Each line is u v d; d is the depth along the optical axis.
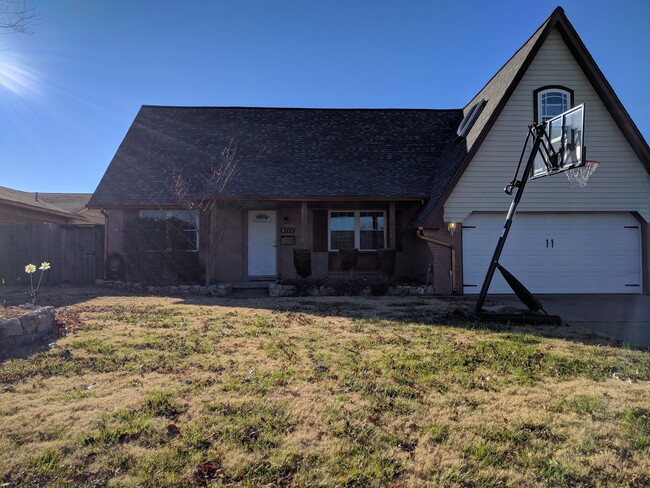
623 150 12.25
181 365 4.91
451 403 3.94
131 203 13.02
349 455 3.07
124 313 8.21
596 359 5.27
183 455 3.03
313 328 6.96
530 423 3.55
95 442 3.17
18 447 3.08
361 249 14.62
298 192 13.20
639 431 3.43
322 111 16.75
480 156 12.16
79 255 13.77
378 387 4.29
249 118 16.28
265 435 3.31
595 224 12.49
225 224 13.27
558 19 11.82
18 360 5.00
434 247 12.22
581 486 2.76
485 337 6.40
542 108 12.23
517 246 12.39
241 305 9.48
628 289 12.41
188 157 14.58
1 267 13.44
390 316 8.11
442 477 2.83
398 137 15.73
